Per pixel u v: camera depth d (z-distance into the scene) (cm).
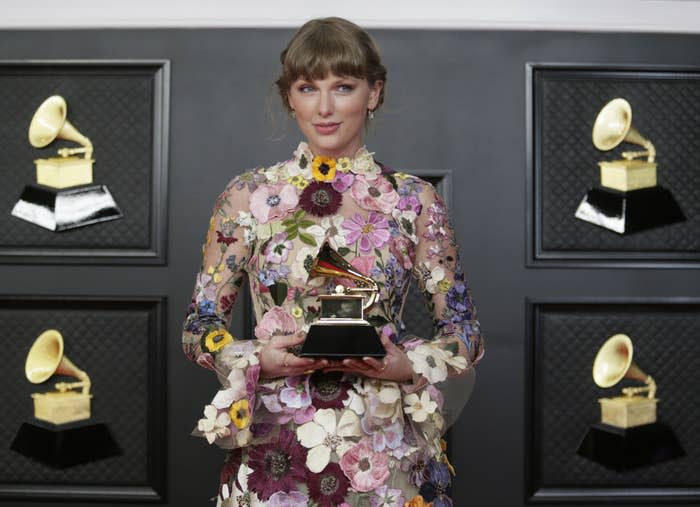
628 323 313
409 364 161
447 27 312
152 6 310
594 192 313
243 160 311
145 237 312
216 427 159
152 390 309
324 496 158
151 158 311
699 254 314
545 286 313
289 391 161
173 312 311
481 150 312
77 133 311
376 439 161
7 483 310
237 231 172
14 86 312
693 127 314
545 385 311
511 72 312
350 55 164
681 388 313
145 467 310
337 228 169
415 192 177
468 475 310
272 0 310
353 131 169
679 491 312
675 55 314
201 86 311
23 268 312
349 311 156
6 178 313
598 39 313
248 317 301
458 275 180
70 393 310
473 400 310
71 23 310
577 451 311
